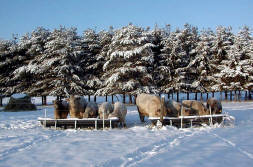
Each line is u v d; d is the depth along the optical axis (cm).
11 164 711
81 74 3659
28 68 3450
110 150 857
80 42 3794
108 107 1547
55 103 1541
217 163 683
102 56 3619
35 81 3803
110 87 3228
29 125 1585
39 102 4234
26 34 3950
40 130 1380
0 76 3784
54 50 3494
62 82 3334
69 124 1445
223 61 4047
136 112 2314
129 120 1825
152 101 1545
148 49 3331
